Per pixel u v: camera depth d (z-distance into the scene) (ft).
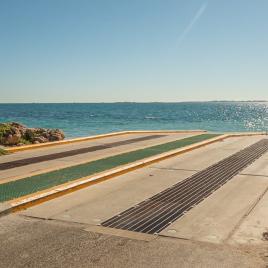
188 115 394.73
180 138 67.87
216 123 244.83
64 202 26.48
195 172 37.24
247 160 44.50
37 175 34.32
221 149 54.65
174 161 43.98
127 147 55.06
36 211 24.32
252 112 523.70
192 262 16.84
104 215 23.49
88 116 349.20
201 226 21.54
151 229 21.03
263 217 23.16
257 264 16.66
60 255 17.54
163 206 25.49
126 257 17.35
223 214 23.77
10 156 46.34
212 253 17.81
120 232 20.54
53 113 440.04
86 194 28.71
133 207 25.25
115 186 31.35
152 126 200.85
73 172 35.73
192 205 25.77
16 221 22.33
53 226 21.47
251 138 71.46
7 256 17.42
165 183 32.42
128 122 244.42
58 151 50.96
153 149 52.34
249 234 20.25
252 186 31.40
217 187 30.99
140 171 37.88
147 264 16.63
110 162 41.37
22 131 66.13
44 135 68.59
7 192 28.12
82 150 51.93
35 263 16.71
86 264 16.62
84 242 19.11
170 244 18.89
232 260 17.06
